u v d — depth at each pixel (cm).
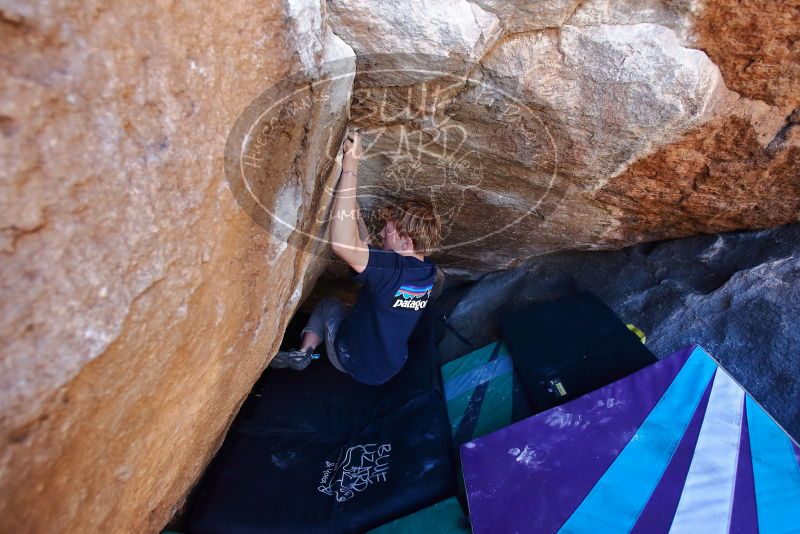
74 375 50
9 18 39
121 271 52
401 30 91
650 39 92
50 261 44
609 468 129
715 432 129
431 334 198
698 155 122
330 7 87
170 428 79
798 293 155
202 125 60
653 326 175
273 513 142
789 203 145
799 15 84
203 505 144
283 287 108
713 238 177
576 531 120
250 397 179
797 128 110
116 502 70
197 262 66
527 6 88
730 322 162
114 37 47
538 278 213
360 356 158
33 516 51
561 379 165
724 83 100
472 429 169
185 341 69
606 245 190
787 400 144
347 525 138
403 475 147
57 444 51
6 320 42
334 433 167
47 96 42
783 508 114
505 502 128
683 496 120
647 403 138
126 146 50
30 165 41
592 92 104
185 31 55
